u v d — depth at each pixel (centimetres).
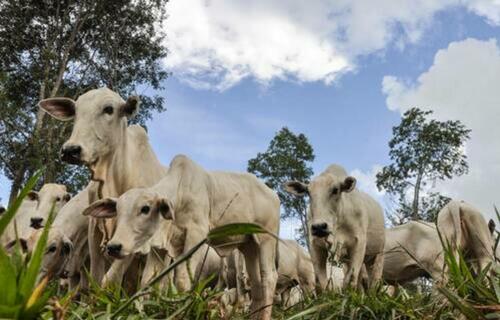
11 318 139
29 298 141
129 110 650
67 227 705
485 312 290
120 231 575
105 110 632
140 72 2184
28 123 1883
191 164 665
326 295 473
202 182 666
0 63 2084
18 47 2100
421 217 2862
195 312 349
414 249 1181
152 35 2183
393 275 1204
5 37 2078
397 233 1212
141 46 2170
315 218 826
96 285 368
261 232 162
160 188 620
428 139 3014
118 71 2162
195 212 647
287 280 1227
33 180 141
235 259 1098
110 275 595
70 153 601
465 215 975
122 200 593
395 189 3062
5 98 1853
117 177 644
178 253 639
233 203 701
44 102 657
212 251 1069
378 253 990
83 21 2095
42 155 1791
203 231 648
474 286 319
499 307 265
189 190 648
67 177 1870
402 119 3066
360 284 880
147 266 605
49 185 862
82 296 390
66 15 2120
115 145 638
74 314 237
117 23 2156
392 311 391
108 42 2153
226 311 388
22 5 2088
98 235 650
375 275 991
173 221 633
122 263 604
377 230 982
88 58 2155
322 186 846
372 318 412
